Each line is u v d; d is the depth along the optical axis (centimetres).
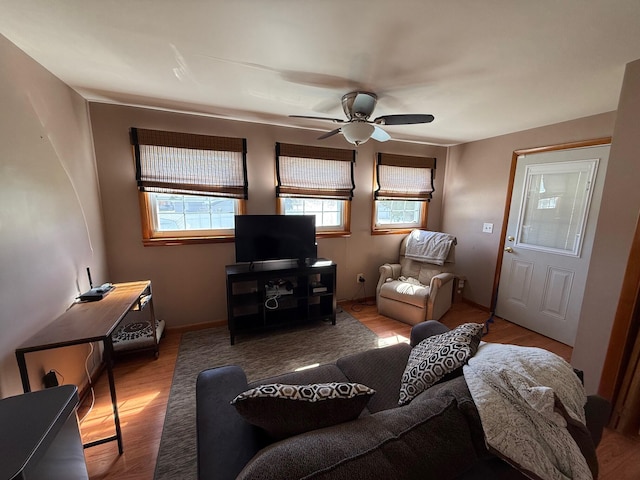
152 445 152
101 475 136
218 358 237
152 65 165
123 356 237
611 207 169
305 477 59
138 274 262
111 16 120
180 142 254
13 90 141
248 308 306
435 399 89
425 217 400
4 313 128
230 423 104
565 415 86
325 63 159
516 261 312
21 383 138
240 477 62
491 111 239
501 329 303
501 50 143
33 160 154
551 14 114
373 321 314
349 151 332
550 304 282
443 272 329
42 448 77
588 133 247
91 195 222
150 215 264
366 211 358
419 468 66
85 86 196
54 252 168
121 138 240
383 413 86
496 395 88
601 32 126
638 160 157
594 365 183
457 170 384
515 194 311
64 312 172
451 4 110
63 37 137
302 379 143
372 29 127
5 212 131
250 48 145
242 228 271
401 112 244
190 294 282
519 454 76
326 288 299
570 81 179
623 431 166
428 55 149
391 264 368
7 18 121
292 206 326
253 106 236
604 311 176
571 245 264
